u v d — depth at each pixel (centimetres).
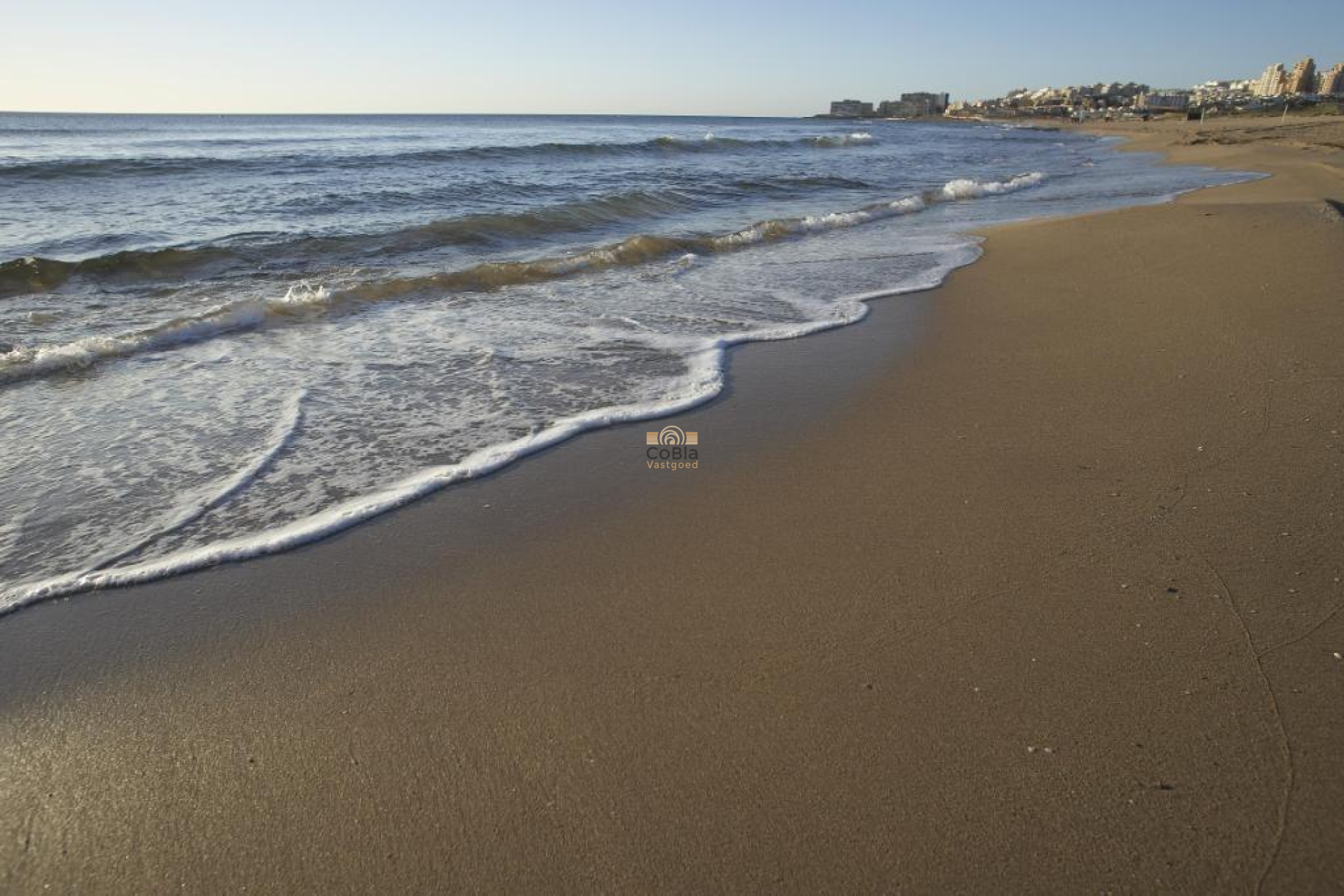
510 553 306
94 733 217
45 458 380
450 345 565
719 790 194
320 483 361
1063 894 164
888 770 198
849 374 507
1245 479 335
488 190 1403
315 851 181
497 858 178
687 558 301
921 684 228
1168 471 347
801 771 199
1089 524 309
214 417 433
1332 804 181
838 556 298
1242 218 918
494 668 241
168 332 562
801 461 382
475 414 441
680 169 2044
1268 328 527
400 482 362
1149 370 480
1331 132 4003
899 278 792
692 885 170
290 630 261
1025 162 2894
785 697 225
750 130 6844
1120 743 203
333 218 1107
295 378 496
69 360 507
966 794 190
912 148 3919
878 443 400
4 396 458
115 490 352
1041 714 214
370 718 221
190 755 210
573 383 492
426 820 188
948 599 267
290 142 3020
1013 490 342
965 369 510
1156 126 7400
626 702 225
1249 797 184
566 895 168
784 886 168
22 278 711
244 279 760
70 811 193
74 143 2825
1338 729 202
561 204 1195
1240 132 4516
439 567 297
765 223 1103
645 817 187
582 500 348
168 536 316
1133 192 1612
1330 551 279
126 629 261
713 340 577
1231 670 225
